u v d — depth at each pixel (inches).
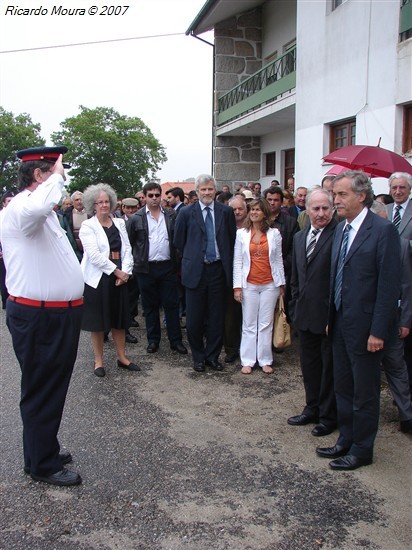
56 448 122.6
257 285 197.8
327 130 378.6
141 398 175.2
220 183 602.2
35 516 109.7
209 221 198.8
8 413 162.6
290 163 544.1
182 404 169.9
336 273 128.9
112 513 110.6
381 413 161.9
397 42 299.3
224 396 177.0
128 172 1717.5
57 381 119.1
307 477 124.6
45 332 116.2
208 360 207.0
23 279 115.0
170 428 151.9
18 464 131.1
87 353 228.8
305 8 392.5
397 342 143.7
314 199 146.8
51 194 108.4
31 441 119.8
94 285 187.9
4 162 1941.4
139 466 130.1
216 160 601.6
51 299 115.8
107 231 194.7
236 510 111.5
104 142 1689.2
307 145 400.5
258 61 597.6
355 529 104.7
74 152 1681.8
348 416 131.5
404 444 141.2
